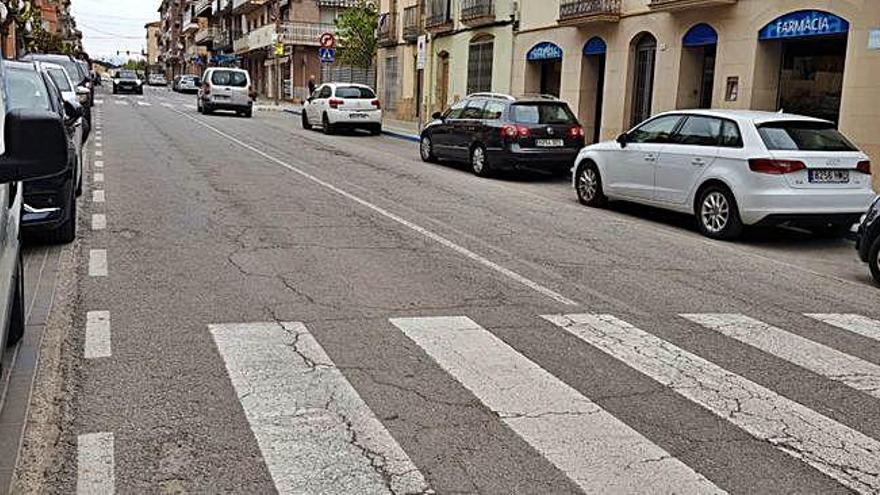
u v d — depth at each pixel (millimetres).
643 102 20891
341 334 5715
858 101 14945
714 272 8477
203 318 5965
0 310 3541
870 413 4707
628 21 20859
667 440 4223
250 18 65938
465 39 29156
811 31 15922
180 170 14547
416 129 29734
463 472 3807
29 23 35000
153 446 3977
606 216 12070
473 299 6809
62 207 7898
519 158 15680
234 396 4570
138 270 7297
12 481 3621
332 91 27203
